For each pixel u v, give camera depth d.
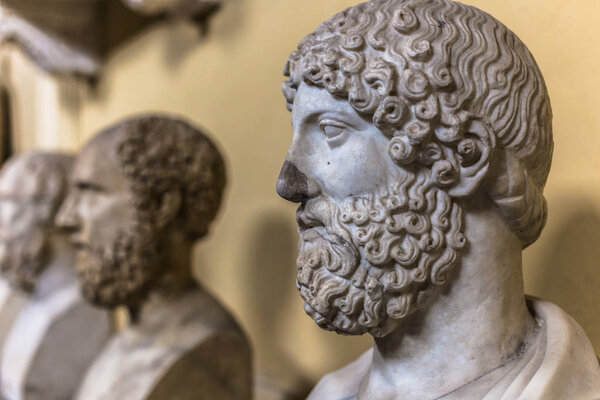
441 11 0.91
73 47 3.31
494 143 0.87
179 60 2.78
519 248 0.98
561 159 1.32
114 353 1.88
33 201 2.58
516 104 0.90
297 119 0.96
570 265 1.29
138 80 3.10
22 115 4.72
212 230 2.56
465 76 0.88
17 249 2.57
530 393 0.84
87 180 1.84
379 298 0.93
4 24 3.09
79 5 3.25
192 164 1.83
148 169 1.79
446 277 0.93
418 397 0.97
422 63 0.87
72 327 2.45
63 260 2.59
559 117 1.32
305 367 2.09
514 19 1.40
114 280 1.83
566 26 1.31
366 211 0.91
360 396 1.08
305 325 2.10
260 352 2.30
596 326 1.25
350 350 1.91
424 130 0.86
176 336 1.80
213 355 1.78
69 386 2.43
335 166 0.93
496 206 0.93
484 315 0.95
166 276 1.86
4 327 2.80
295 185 0.95
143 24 3.03
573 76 1.29
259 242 2.30
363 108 0.88
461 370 0.96
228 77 2.46
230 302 2.46
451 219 0.91
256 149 2.31
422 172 0.90
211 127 2.57
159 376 1.73
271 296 2.26
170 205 1.82
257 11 2.31
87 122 3.67
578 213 1.28
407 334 0.98
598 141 1.26
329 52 0.90
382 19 0.91
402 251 0.90
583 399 0.85
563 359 0.88
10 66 4.91
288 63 0.98
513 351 0.96
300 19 2.09
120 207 1.82
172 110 2.83
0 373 2.57
